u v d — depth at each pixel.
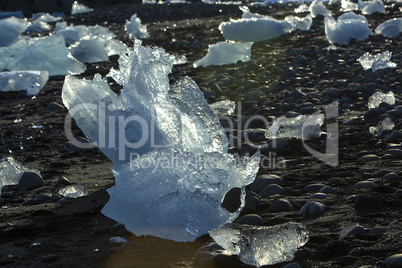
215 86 7.31
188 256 2.62
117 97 3.62
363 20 10.60
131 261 2.60
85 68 9.98
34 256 2.77
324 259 2.42
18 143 5.89
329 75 7.54
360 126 4.96
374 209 2.90
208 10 20.47
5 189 4.29
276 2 22.14
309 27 12.48
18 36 12.22
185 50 11.62
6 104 7.97
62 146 5.68
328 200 3.16
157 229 2.81
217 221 2.84
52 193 4.01
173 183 2.87
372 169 3.66
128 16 21.09
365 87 6.40
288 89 7.06
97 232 3.08
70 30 13.09
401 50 8.88
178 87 3.38
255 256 2.44
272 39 11.16
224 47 9.24
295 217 2.97
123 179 2.91
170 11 21.16
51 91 8.67
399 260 2.22
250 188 3.59
